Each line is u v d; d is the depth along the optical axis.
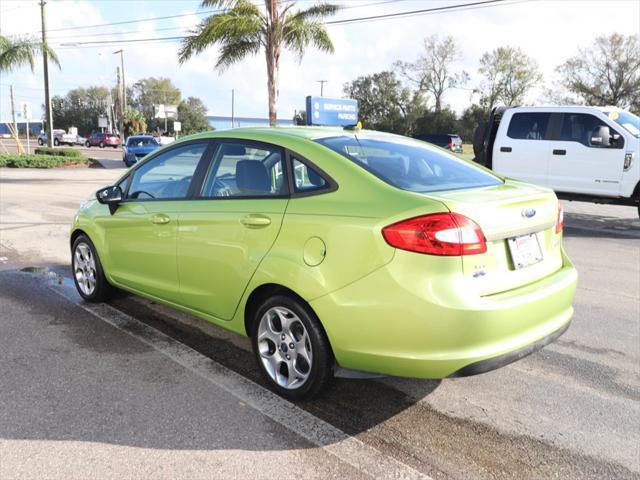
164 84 97.31
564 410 3.35
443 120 60.22
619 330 4.75
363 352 2.96
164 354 4.05
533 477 2.69
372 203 2.97
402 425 3.14
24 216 10.46
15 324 4.59
